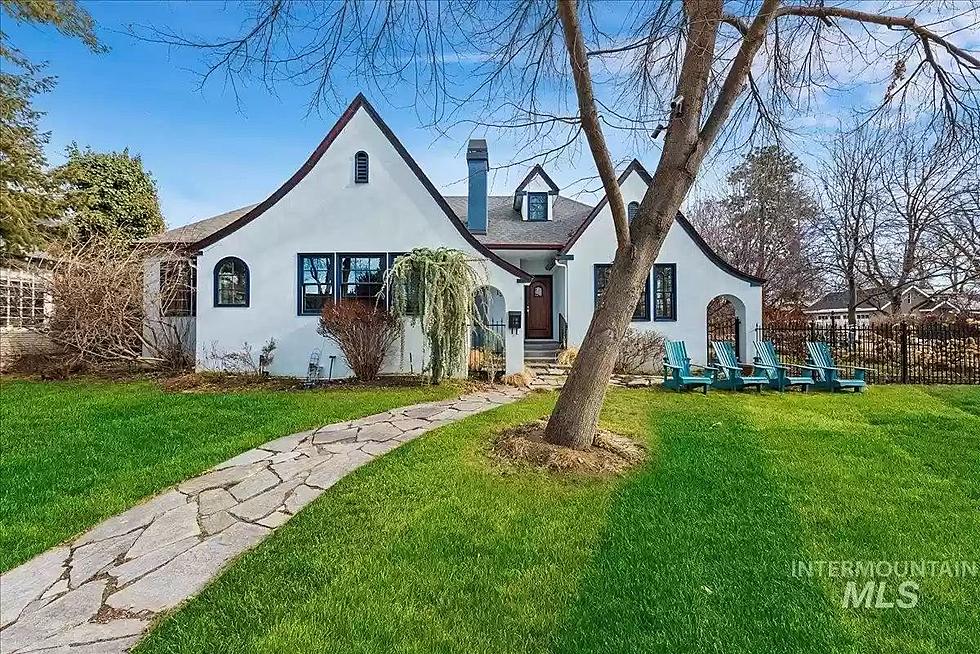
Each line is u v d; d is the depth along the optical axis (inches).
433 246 472.4
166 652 102.7
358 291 475.5
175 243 518.9
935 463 204.1
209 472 205.9
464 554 136.3
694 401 345.7
